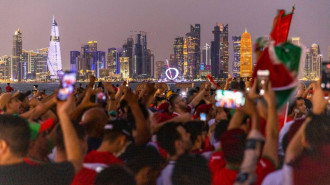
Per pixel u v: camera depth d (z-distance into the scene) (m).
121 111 5.68
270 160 2.90
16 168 2.89
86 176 3.10
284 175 2.74
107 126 3.53
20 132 2.94
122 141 3.52
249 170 2.58
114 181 2.85
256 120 2.74
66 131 3.11
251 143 2.64
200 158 3.29
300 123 3.30
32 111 4.52
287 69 3.08
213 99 5.82
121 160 3.42
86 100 4.48
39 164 3.08
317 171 2.65
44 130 3.66
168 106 6.27
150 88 5.87
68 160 3.09
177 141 3.46
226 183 3.01
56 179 2.95
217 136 4.03
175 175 3.23
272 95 2.94
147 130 3.64
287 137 3.38
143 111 4.14
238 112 3.23
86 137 3.67
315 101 2.78
